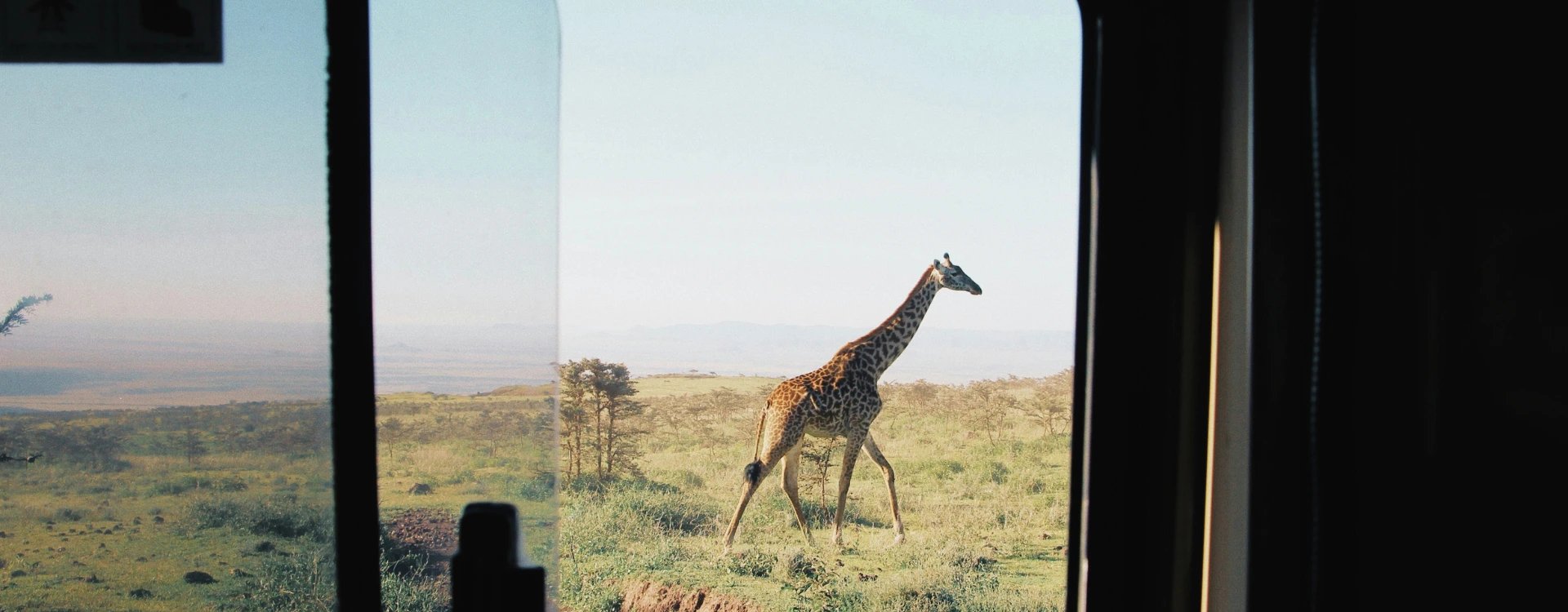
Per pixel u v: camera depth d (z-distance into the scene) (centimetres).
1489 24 126
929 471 1535
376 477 113
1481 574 125
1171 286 154
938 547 1100
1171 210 154
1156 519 155
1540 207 123
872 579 990
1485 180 125
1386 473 129
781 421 1094
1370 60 129
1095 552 157
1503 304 124
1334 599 129
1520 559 124
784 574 1001
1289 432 135
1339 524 130
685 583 993
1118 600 156
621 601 990
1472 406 125
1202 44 152
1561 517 122
